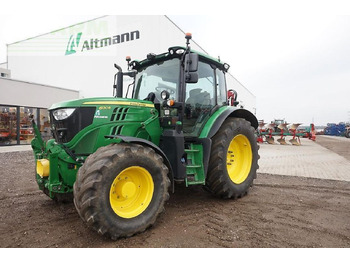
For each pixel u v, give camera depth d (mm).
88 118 3000
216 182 3744
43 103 13656
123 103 3188
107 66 15125
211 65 4262
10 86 12086
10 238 2539
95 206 2305
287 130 16328
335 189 4633
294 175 5922
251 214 3283
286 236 2635
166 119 3350
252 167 4289
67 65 16969
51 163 2857
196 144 3688
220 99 4473
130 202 2693
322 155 9883
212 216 3197
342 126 34250
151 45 13125
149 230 2740
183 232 2703
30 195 4066
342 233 2719
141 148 2682
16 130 12477
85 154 3000
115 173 2438
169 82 3764
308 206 3641
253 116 4684
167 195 2848
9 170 6145
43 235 2604
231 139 3910
